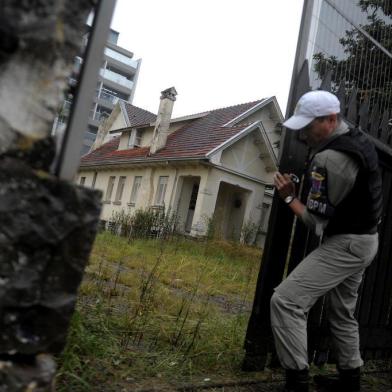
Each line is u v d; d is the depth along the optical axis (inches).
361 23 155.1
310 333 135.2
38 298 51.6
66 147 55.1
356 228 111.3
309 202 108.7
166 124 972.6
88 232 54.6
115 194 1083.9
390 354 170.1
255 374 123.2
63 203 52.5
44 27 50.3
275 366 133.1
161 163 900.6
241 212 898.7
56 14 50.8
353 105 140.2
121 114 1355.8
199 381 109.7
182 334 137.8
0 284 49.2
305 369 110.0
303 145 127.8
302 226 132.0
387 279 160.6
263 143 871.1
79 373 96.3
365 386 135.4
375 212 112.1
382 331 158.6
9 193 49.4
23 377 51.4
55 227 51.9
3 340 50.2
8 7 48.6
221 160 837.8
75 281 54.2
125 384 98.6
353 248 111.0
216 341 138.0
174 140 986.1
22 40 49.5
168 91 968.9
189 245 497.0
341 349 122.8
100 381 97.0
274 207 125.0
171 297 189.9
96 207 55.1
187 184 884.6
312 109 108.0
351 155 105.1
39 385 52.4
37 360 53.3
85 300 157.0
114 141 1341.0
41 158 53.1
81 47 60.6
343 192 106.2
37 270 51.3
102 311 135.0
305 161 128.7
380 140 152.7
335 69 144.2
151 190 943.7
